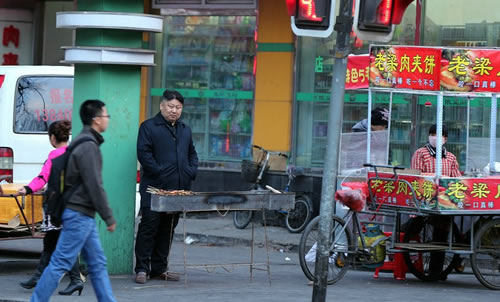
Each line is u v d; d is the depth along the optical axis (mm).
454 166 14297
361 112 19188
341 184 13883
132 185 13141
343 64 9648
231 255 16688
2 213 12523
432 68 12875
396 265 13914
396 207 13094
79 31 12906
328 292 12195
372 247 13234
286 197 12844
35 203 12617
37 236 12609
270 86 20125
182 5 20078
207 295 11664
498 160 17297
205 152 20906
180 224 19672
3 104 16047
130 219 13195
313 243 13523
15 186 12734
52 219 9516
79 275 11445
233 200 12359
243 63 20562
